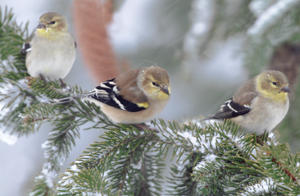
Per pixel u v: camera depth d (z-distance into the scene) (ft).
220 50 44.27
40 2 50.44
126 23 45.16
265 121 35.65
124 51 44.91
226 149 27.48
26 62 37.04
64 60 39.32
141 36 45.29
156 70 34.86
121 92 34.06
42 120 31.24
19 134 31.68
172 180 28.78
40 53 37.68
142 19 44.78
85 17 36.91
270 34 36.19
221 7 40.01
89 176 25.26
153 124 33.83
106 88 34.01
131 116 33.73
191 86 48.11
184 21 43.55
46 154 30.83
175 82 47.21
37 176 29.60
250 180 25.63
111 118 34.06
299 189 22.38
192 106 48.06
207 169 26.11
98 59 37.50
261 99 35.47
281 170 23.48
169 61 45.03
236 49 40.75
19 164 53.31
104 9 42.83
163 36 44.88
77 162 28.04
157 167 29.91
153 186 29.55
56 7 50.11
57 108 32.12
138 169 29.14
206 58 44.34
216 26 40.57
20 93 33.01
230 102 37.17
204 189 26.00
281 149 24.72
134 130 29.76
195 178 25.85
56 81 35.22
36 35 38.06
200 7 40.88
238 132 29.40
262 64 37.99
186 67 44.04
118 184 28.37
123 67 42.98
